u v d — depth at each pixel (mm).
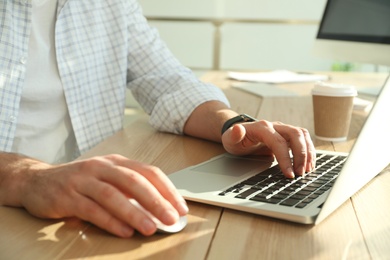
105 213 641
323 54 1971
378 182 862
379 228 671
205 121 1184
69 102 1352
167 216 626
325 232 657
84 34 1383
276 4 5285
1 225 666
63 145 1381
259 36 5336
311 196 740
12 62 1228
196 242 624
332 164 925
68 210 660
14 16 1252
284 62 5344
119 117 1442
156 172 676
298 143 879
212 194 755
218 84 2051
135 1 1540
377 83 2037
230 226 671
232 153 1008
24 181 724
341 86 1154
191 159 1016
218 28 4164
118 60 1440
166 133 1268
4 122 1209
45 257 579
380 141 762
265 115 1411
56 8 1350
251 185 795
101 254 589
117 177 654
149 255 588
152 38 1527
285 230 661
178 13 5375
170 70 1475
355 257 590
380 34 1738
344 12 1896
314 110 1174
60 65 1334
